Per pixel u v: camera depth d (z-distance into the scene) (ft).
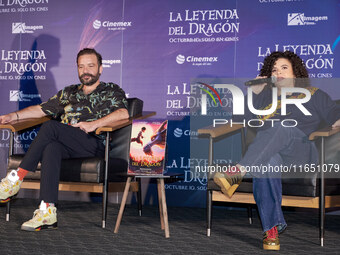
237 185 8.51
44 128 9.69
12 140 10.61
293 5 13.33
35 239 8.59
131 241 8.65
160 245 8.36
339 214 12.80
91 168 9.55
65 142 9.98
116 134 10.84
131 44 14.46
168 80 14.17
